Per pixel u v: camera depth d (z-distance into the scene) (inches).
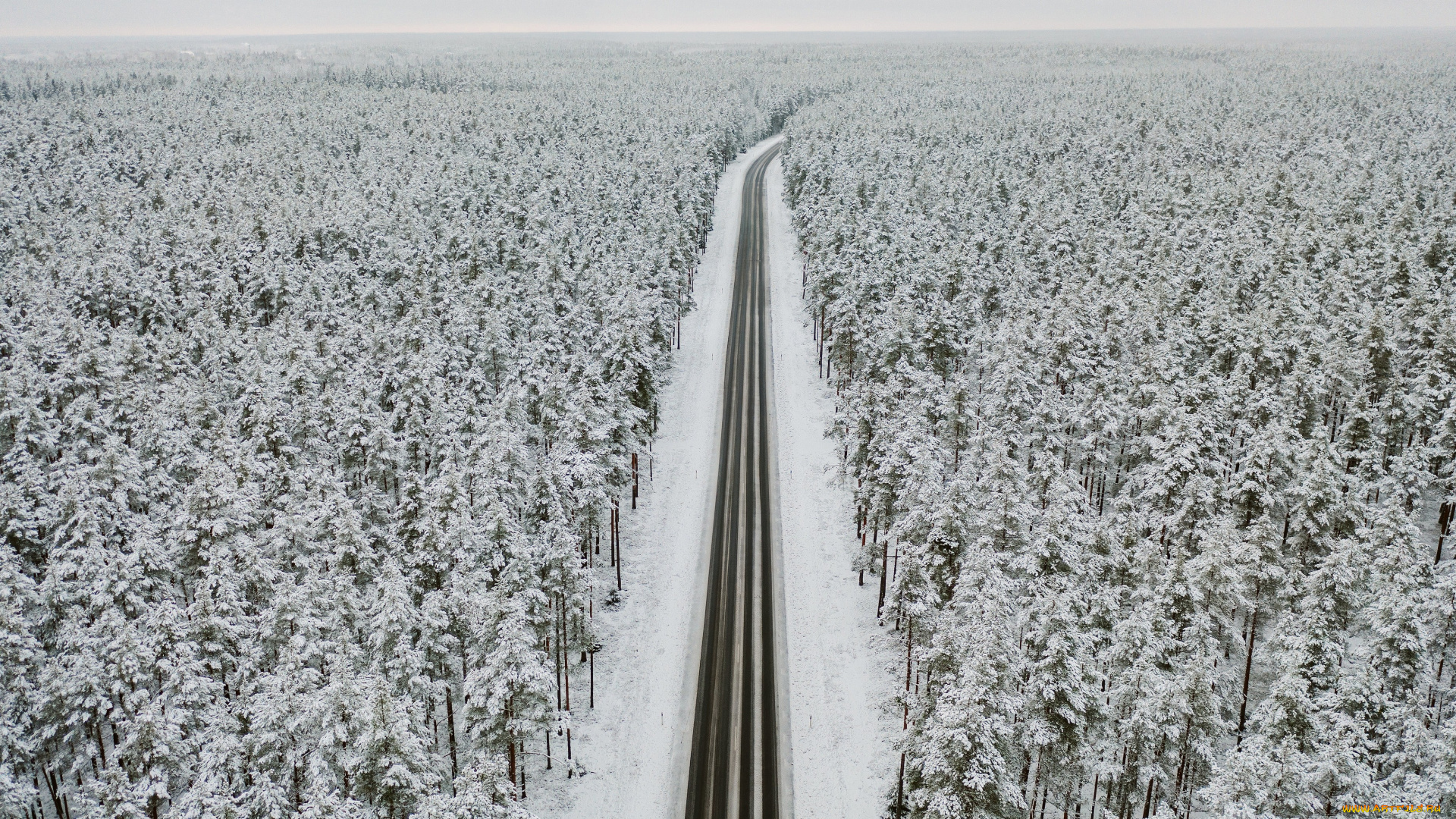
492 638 1493.6
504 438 2101.4
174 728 1327.5
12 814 1321.4
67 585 1637.6
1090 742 1296.8
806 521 2529.5
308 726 1299.2
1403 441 2427.4
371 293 3287.4
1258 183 4746.6
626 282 3218.5
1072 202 4471.0
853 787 1631.4
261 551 1807.3
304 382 2516.0
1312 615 1480.1
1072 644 1290.6
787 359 3673.7
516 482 2111.2
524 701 1446.9
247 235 3831.2
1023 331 2760.8
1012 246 3779.5
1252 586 1726.1
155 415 2230.6
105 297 3223.4
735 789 1632.6
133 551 1732.3
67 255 3737.7
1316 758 1314.0
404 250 3762.3
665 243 3946.9
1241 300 3250.5
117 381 2423.7
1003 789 1111.0
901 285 3127.5
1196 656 1291.8
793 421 3134.8
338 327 3083.2
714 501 2632.9
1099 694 1369.3
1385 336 2618.1
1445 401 2375.7
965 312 3225.9
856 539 2431.1
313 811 1076.5
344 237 3917.3
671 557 2359.7
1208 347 2800.2
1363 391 2336.4
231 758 1266.0
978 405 2714.1
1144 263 3565.5
